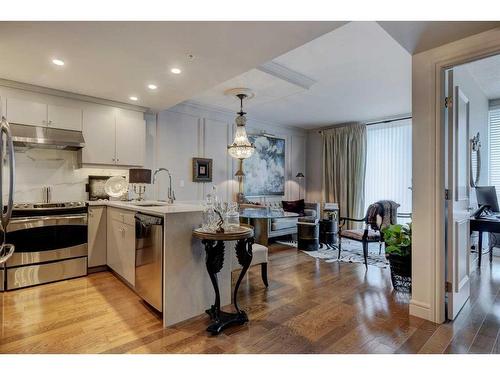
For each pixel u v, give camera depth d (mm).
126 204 3281
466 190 2764
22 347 1935
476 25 1933
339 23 2004
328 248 5109
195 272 2424
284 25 2027
